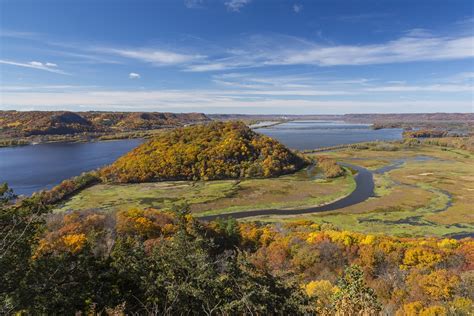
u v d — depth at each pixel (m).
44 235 26.12
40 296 8.52
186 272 9.84
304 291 12.34
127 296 9.45
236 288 9.49
